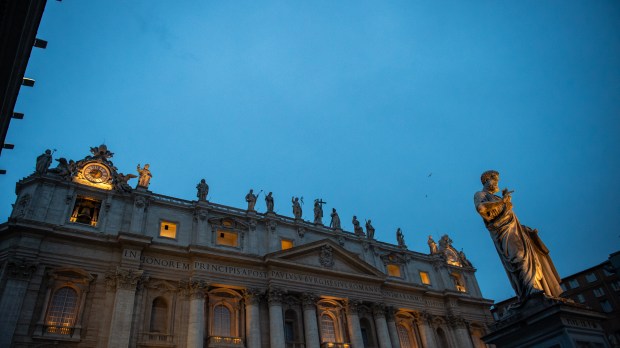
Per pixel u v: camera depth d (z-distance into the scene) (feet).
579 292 229.45
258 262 151.43
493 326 38.96
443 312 197.57
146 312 128.77
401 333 181.27
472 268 226.17
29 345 108.99
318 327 155.53
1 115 37.99
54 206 129.59
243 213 162.81
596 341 35.60
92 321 119.34
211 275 141.18
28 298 113.91
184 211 152.15
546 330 34.96
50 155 136.56
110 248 131.03
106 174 144.66
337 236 182.70
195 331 128.77
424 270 204.74
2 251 117.39
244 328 141.49
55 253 122.52
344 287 166.40
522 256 39.32
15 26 32.17
